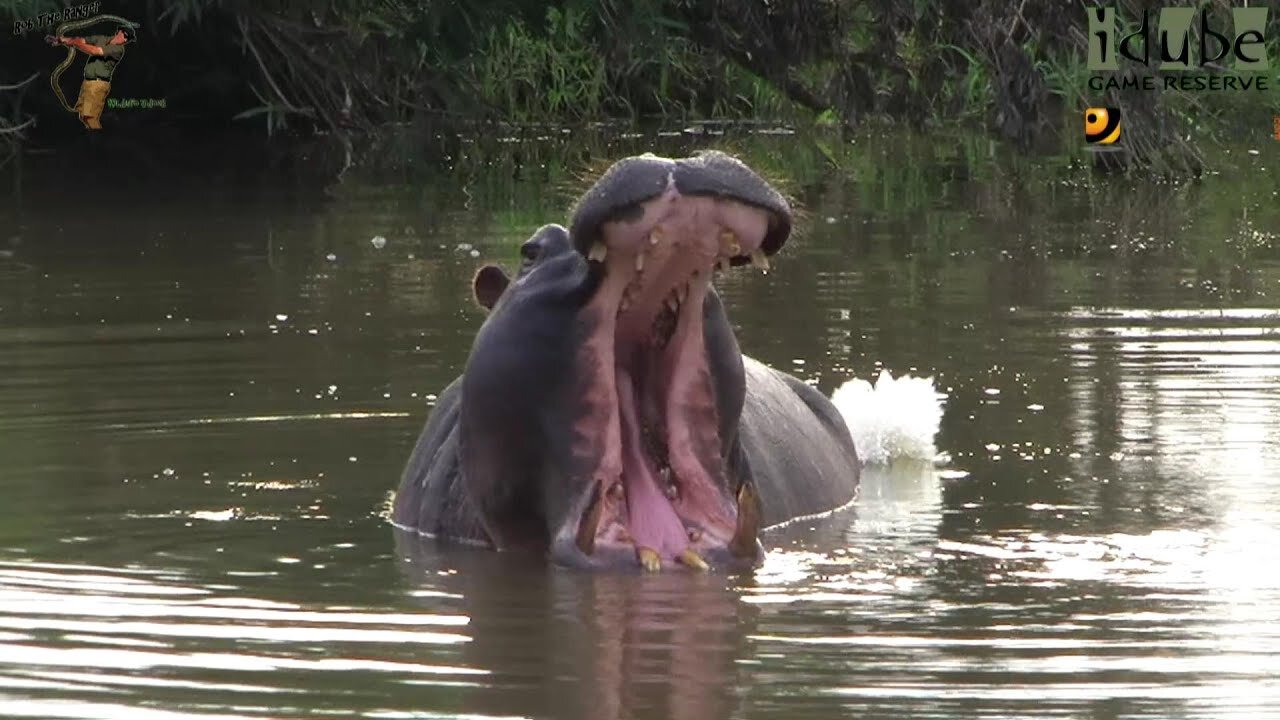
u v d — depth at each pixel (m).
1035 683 22.73
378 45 106.69
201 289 55.66
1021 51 84.38
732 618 25.64
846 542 30.31
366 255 62.81
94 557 29.16
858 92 87.88
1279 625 25.12
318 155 97.44
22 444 37.00
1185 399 40.84
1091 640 24.53
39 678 23.06
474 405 28.45
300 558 29.23
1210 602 26.34
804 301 53.31
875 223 71.12
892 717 21.50
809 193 80.88
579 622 25.48
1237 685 22.58
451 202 77.88
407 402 40.78
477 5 98.00
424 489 31.53
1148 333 48.19
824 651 24.12
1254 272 58.22
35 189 82.75
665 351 28.27
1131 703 21.97
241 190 82.69
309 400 40.97
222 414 39.62
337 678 23.09
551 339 27.69
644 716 21.64
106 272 59.25
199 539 30.30
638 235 25.50
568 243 28.31
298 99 108.38
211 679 23.06
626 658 23.86
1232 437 37.41
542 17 98.88
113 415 39.44
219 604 26.48
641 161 25.42
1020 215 73.56
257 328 49.25
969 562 28.81
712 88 113.94
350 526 31.41
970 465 35.88
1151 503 32.47
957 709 21.77
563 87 112.06
